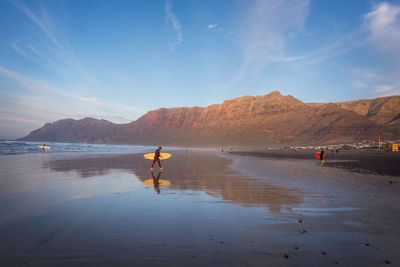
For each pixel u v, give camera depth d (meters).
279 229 3.77
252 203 5.52
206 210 4.89
